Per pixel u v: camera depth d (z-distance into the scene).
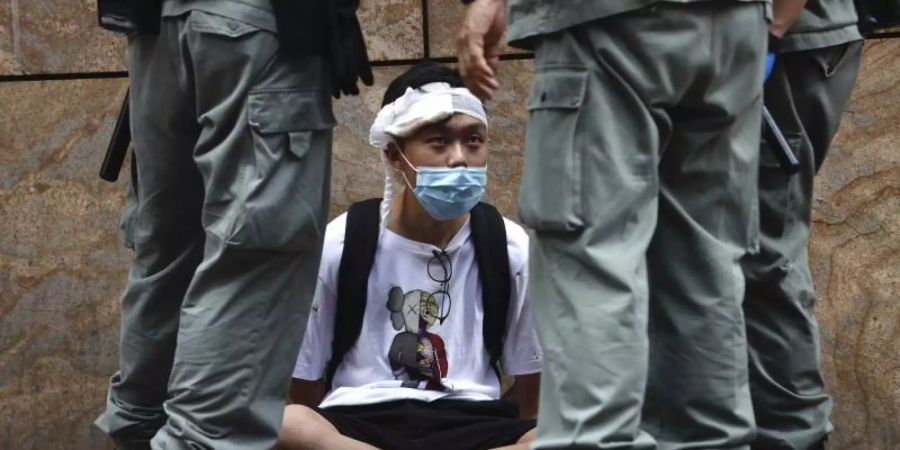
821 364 8.66
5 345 8.99
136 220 6.54
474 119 6.86
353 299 6.89
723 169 5.11
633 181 4.91
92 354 8.98
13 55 9.02
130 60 6.08
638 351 4.81
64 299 9.00
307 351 6.93
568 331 4.86
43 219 9.01
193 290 5.72
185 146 6.05
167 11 5.73
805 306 6.52
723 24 4.98
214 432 5.63
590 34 4.93
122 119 6.54
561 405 4.82
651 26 4.89
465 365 6.98
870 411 8.62
